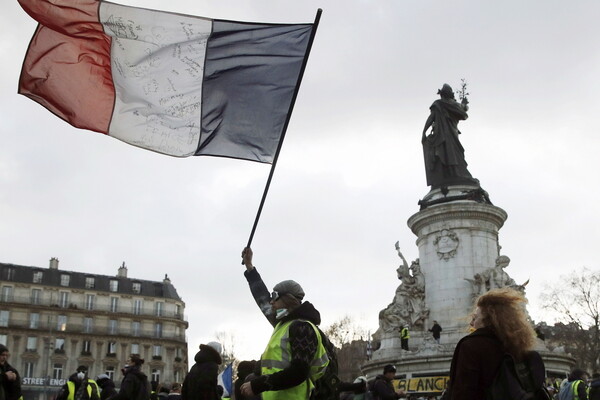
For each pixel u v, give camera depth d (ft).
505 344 16.51
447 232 112.06
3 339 251.39
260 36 34.37
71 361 257.34
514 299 17.20
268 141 33.99
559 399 47.65
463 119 125.70
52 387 249.96
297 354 19.35
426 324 109.09
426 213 114.32
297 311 21.08
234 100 34.19
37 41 32.86
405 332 102.22
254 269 29.14
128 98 33.63
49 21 32.60
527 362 16.62
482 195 116.78
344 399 46.68
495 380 16.17
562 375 97.50
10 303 256.52
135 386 38.40
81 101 33.30
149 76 33.71
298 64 34.40
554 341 226.17
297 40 34.50
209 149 33.94
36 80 32.94
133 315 273.95
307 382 20.58
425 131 124.57
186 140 33.91
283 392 20.44
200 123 33.96
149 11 33.68
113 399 37.73
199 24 34.04
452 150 119.96
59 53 32.96
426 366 96.53
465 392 16.06
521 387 16.02
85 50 33.19
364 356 294.66
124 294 278.46
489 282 105.60
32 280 266.98
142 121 33.71
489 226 113.19
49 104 33.14
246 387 19.17
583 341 214.48
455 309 107.45
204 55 34.14
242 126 34.06
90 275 280.10
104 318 269.23
